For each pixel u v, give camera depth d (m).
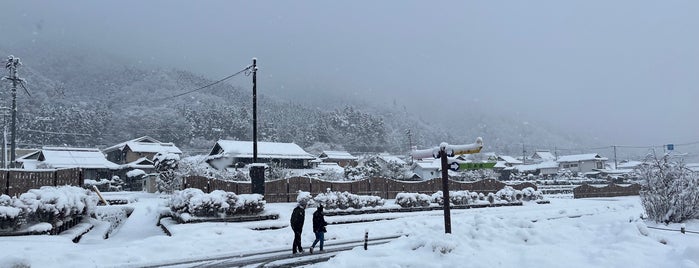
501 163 99.88
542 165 107.06
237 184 27.12
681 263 8.92
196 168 41.09
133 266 11.15
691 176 18.84
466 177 67.50
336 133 141.38
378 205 25.64
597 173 95.44
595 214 25.34
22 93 124.62
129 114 131.88
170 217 21.75
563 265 9.55
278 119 166.75
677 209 18.08
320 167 70.12
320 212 13.43
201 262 11.82
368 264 9.90
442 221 20.09
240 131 128.38
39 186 21.25
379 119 154.00
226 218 19.33
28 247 12.26
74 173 23.16
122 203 29.59
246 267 11.23
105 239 16.88
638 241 11.42
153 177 46.00
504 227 13.24
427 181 33.78
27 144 99.75
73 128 113.44
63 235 15.08
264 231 16.86
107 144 122.62
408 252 10.72
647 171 19.36
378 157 66.56
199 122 129.50
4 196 14.53
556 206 31.47
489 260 9.84
